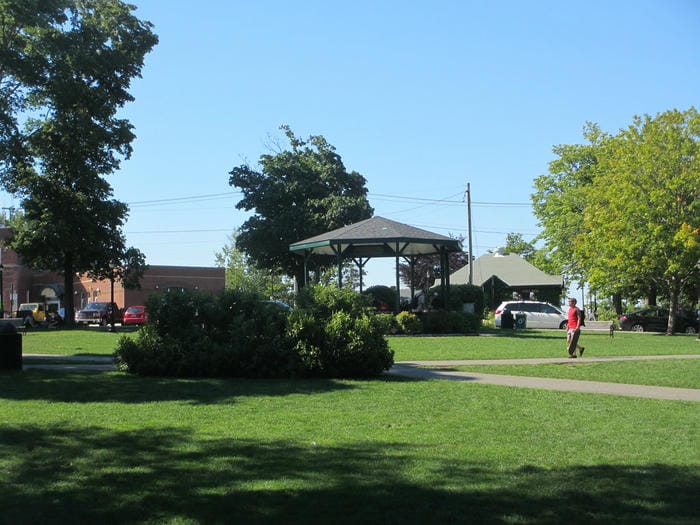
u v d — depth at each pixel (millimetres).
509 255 60688
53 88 27969
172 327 14539
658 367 16188
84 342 24859
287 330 14234
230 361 13844
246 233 50969
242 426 8500
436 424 8695
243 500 5473
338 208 47562
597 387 12625
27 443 7473
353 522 4973
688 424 8820
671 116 35062
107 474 6234
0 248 67000
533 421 8961
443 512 5188
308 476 6176
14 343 14812
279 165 51062
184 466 6527
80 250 41219
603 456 7039
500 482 6027
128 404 10164
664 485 5965
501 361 17844
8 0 24781
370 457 6898
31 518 5059
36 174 38688
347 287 15766
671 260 34719
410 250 36281
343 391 11758
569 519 5055
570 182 50438
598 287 41844
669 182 34188
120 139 35344
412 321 29844
